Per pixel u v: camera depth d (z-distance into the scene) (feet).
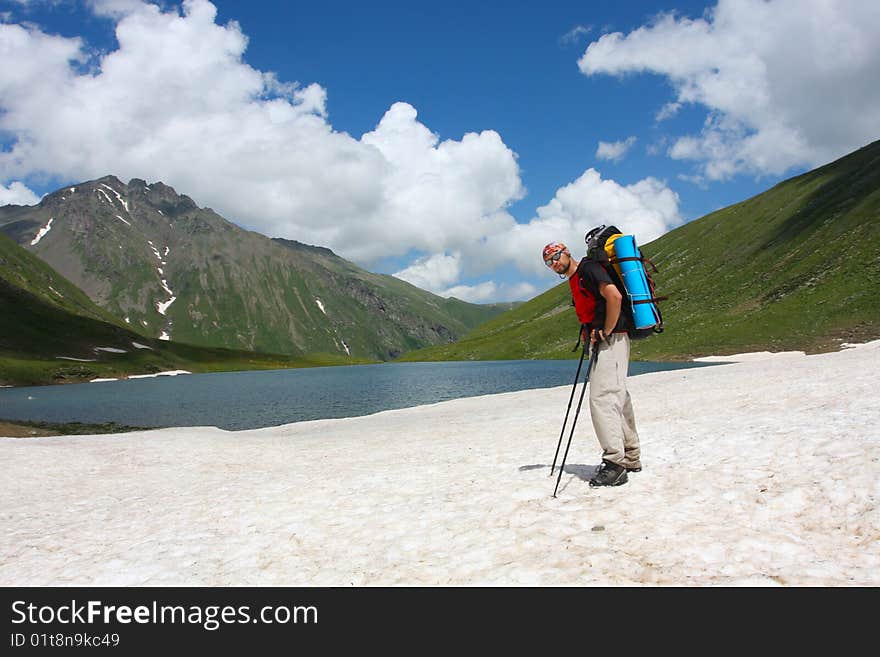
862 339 303.48
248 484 44.93
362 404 218.38
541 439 52.80
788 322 368.07
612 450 28.40
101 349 625.41
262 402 247.70
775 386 63.46
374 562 23.48
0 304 625.00
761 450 29.43
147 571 25.63
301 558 25.12
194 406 241.96
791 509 22.11
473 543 23.76
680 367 311.88
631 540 21.59
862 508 20.58
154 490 47.39
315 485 40.65
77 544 31.04
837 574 17.39
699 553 19.83
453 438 63.72
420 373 458.91
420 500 32.12
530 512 26.50
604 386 28.32
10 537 33.50
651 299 26.71
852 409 34.71
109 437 96.53
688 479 27.53
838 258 416.46
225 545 28.12
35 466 62.54
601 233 28.02
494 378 331.57
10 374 453.99
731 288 492.13
